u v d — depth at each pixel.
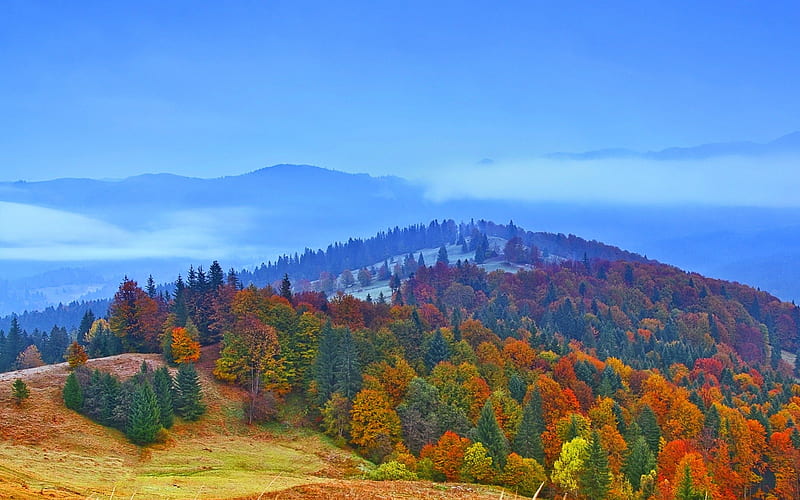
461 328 131.75
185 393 78.31
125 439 67.62
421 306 182.00
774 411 106.44
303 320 99.12
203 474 58.88
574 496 68.69
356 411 80.25
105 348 99.00
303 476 63.00
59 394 73.62
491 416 73.31
